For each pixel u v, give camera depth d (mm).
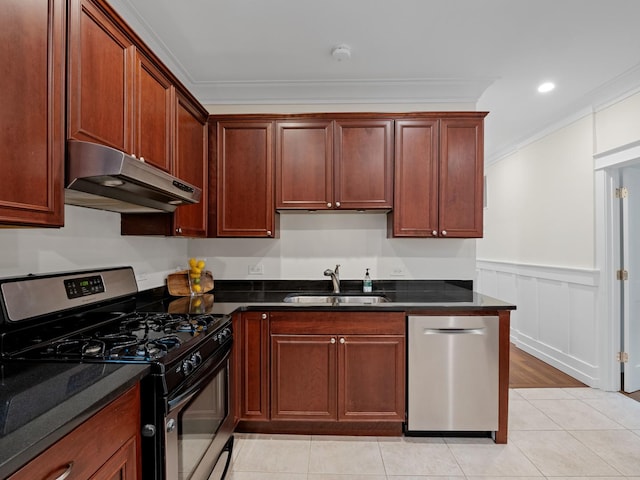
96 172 1207
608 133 2848
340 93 2801
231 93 2818
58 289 1420
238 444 2158
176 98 2029
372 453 2057
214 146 2555
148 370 1136
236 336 2174
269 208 2545
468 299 2361
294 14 1940
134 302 1926
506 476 1850
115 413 1012
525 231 3969
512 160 4246
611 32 2080
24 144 1022
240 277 2857
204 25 2039
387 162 2516
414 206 2510
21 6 1008
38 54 1069
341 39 2180
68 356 1199
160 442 1164
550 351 3504
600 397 2766
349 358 2168
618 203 2898
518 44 2217
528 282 3885
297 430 2279
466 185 2500
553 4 1847
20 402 867
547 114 3275
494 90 2816
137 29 2041
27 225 1061
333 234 2840
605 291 2885
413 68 2523
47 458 763
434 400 2146
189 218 2262
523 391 2879
